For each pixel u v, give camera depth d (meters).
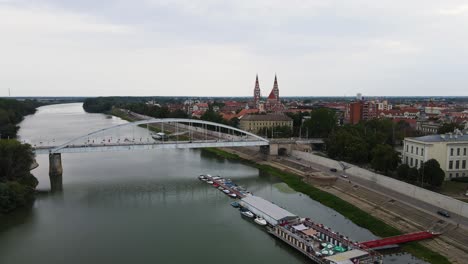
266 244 72.94
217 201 100.31
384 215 85.06
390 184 100.50
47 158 162.00
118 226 81.69
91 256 67.19
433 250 67.44
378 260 62.56
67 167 142.25
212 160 161.38
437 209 83.19
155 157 168.00
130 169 139.62
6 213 89.56
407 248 68.81
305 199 102.75
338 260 61.34
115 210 92.38
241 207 94.31
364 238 74.69
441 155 104.12
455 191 92.44
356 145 129.38
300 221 80.12
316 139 172.25
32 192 103.56
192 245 72.06
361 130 159.50
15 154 102.62
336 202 96.00
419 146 107.12
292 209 93.31
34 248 70.31
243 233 78.31
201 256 67.44
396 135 165.00
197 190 111.06
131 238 75.31
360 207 91.50
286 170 133.88
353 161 133.25
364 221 82.81
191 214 89.69
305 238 71.06
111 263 64.62
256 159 156.12
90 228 80.44
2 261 65.00
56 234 77.06
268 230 78.38
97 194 106.19
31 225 82.00
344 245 67.88
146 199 101.88
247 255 68.06
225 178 126.56
